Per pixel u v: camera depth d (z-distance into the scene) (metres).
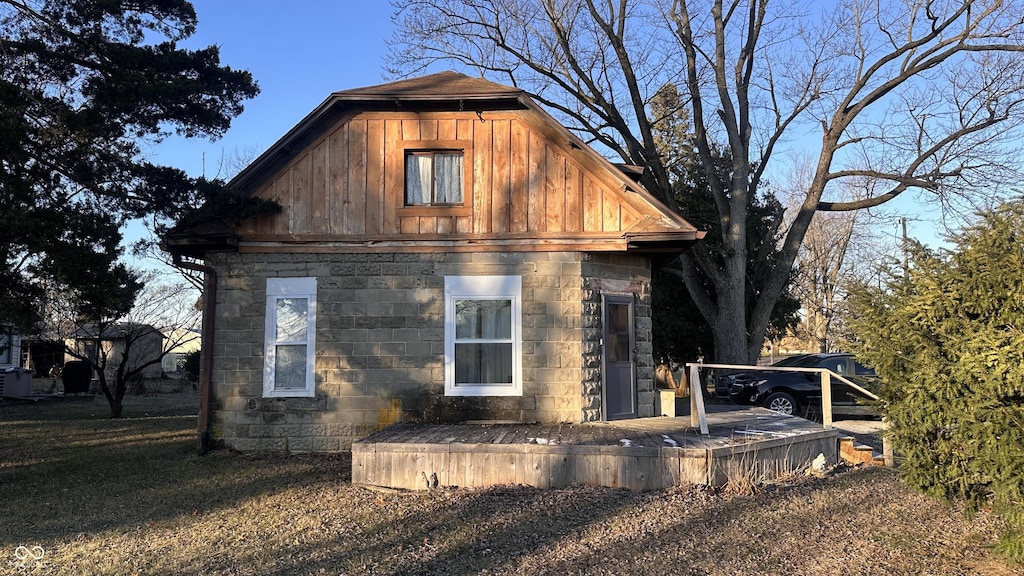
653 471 8.10
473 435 9.30
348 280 11.28
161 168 10.51
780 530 6.47
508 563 5.55
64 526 6.96
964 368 5.02
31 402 24.23
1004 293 4.96
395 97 11.23
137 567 5.59
